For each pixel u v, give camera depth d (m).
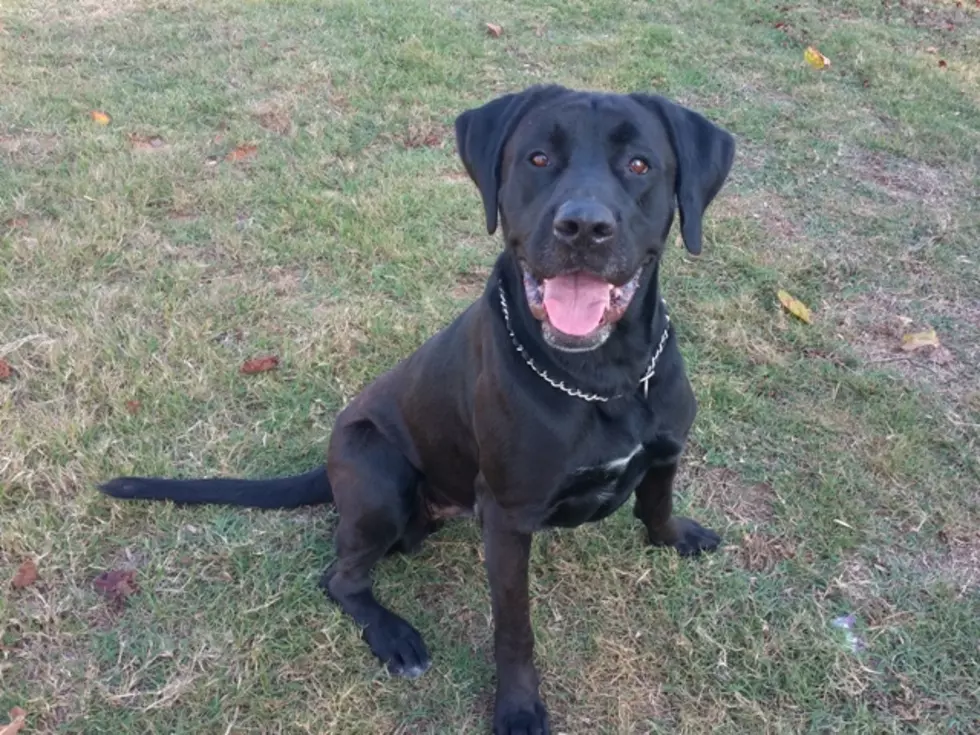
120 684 0.74
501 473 0.71
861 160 1.58
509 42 1.95
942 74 1.91
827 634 0.80
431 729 0.73
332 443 0.84
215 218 1.32
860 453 0.99
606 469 0.72
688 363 1.10
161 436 0.97
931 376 1.10
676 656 0.78
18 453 0.92
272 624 0.79
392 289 1.20
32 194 1.33
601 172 0.66
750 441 1.00
